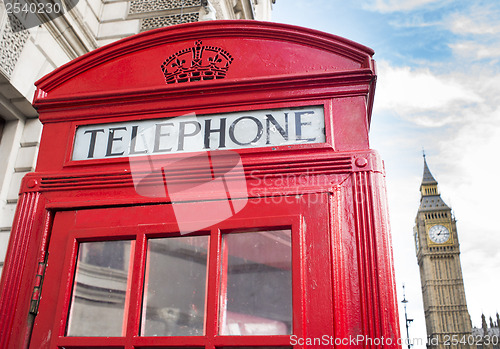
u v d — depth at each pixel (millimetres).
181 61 1577
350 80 1420
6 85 4473
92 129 1518
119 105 1521
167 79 1561
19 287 1312
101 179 1420
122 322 1216
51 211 1404
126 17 6316
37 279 1305
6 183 4586
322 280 1162
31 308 1269
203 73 1542
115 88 1583
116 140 1478
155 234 1290
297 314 1125
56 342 1211
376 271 1169
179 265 1256
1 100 4633
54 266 1323
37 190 1447
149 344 1151
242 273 1216
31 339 1243
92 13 6102
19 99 4668
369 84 1424
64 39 5352
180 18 6133
